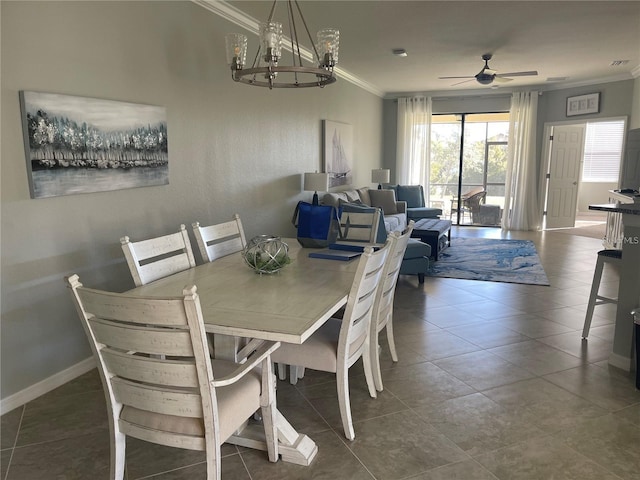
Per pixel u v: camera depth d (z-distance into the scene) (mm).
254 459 1987
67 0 2549
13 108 2301
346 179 7297
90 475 1879
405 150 9266
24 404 2432
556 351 3113
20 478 1859
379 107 9062
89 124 2697
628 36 4973
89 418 2299
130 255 2133
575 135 8562
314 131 6047
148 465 1944
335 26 4539
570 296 4410
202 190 3848
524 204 8680
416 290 4656
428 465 1941
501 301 4258
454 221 9727
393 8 4023
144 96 3148
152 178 3229
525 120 8484
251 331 1567
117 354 1509
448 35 4906
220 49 3971
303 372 2756
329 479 1860
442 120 9453
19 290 2396
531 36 4957
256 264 2281
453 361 2957
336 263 2551
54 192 2512
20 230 2381
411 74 7145
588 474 1880
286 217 5371
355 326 2092
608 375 2756
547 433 2166
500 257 6262
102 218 2873
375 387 2574
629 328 2785
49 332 2574
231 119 4203
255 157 4648
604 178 11195
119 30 2908
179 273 2350
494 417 2303
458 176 9523
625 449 2043
